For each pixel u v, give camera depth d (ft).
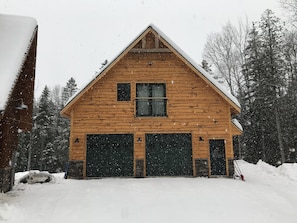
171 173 52.29
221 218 26.18
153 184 42.68
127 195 34.78
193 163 52.26
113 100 53.98
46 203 30.42
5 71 33.24
